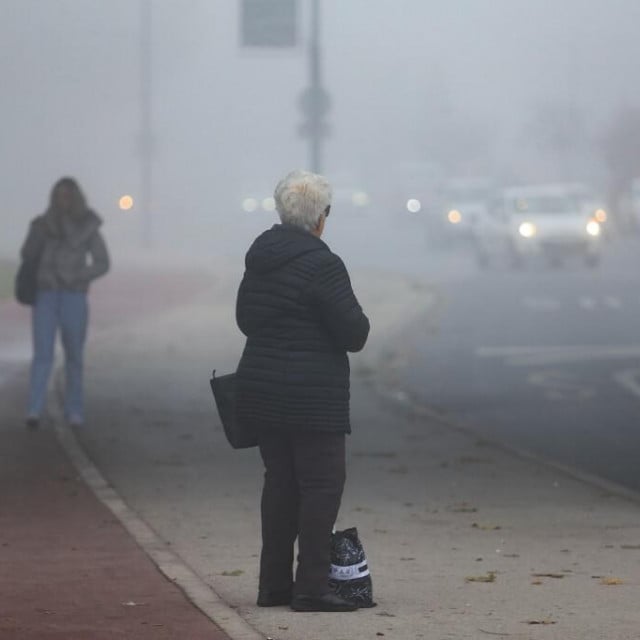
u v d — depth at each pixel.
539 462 41.25
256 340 23.28
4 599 23.84
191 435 45.41
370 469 39.84
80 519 31.72
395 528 31.41
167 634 21.42
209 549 28.72
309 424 22.94
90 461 39.94
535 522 32.22
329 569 23.44
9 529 30.48
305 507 23.23
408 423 49.28
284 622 22.52
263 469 39.53
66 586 24.88
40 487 35.88
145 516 32.53
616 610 23.27
